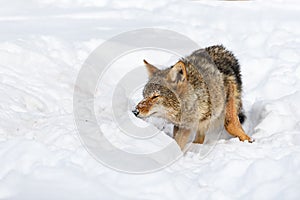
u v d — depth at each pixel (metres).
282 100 11.45
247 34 17.06
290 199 6.71
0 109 9.03
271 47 15.73
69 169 6.73
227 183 7.39
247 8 20.62
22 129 8.56
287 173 7.51
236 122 10.52
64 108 10.25
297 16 19.42
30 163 6.90
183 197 6.68
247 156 8.59
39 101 10.02
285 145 9.23
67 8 20.84
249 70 14.36
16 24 17.56
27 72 11.47
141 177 6.75
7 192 6.26
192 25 18.20
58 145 7.58
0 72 10.99
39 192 6.28
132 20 18.92
